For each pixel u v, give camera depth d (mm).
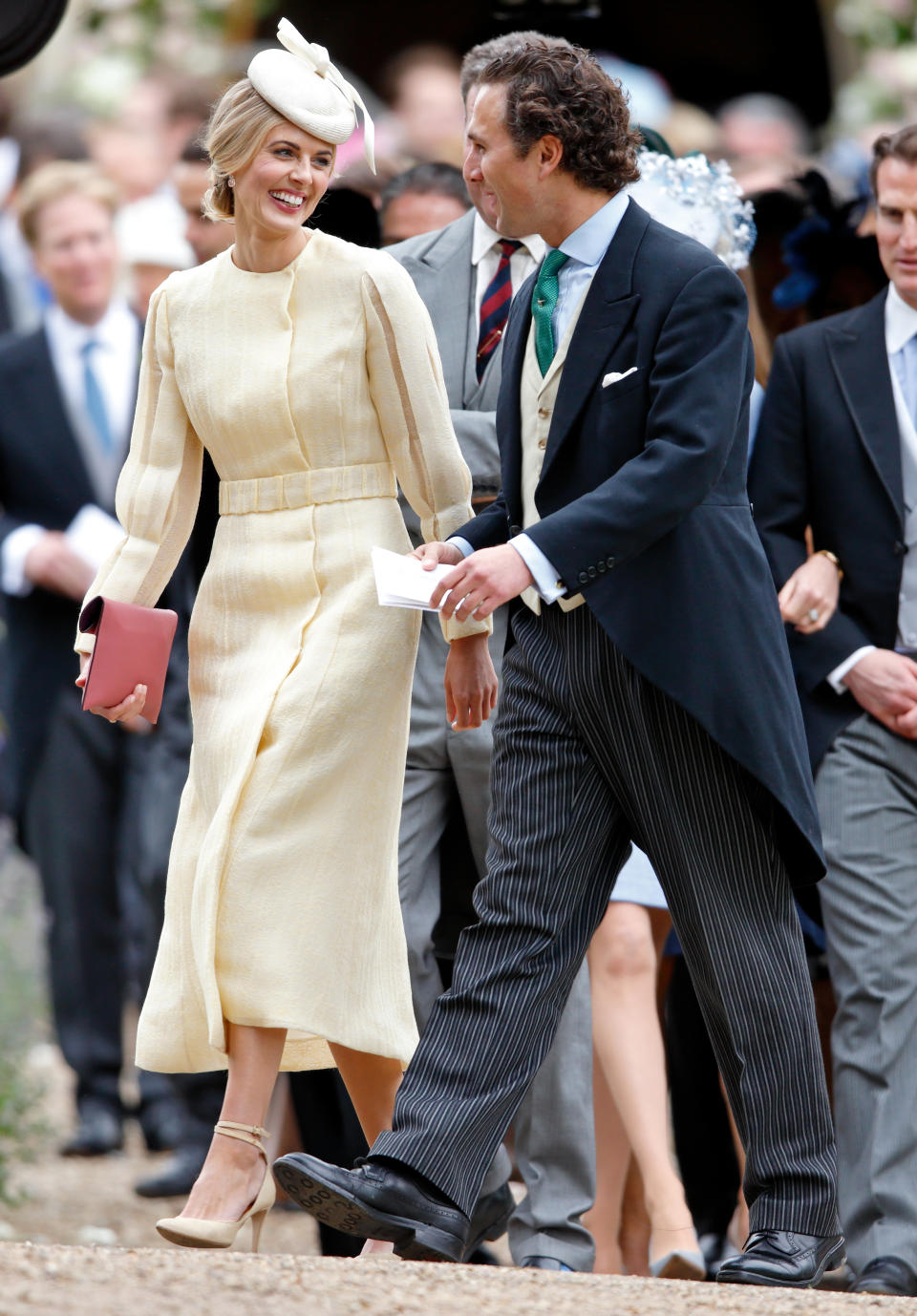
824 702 21453
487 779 20016
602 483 15883
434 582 15984
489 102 16094
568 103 15977
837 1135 20797
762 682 15766
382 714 17031
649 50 46125
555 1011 16109
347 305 17125
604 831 16312
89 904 30594
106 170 39469
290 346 17125
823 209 24609
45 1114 33156
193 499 18094
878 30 45750
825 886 21156
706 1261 23562
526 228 16359
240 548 17391
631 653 15586
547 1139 19906
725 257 22234
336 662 16891
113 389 30781
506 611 20172
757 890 16047
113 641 17156
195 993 17219
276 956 16672
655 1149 20719
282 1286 13609
